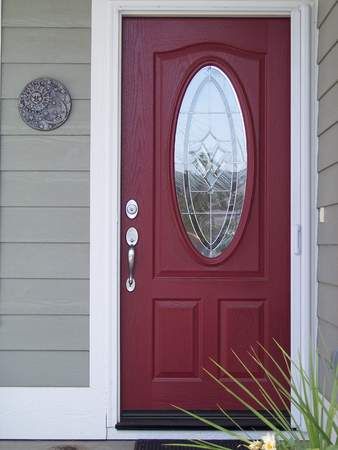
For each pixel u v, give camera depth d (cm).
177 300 387
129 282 385
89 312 375
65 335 376
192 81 388
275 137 387
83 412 374
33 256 377
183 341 386
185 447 359
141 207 387
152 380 385
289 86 387
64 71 378
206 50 388
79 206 377
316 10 377
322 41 364
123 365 385
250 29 386
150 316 386
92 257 376
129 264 385
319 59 371
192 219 387
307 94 377
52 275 376
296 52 380
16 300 376
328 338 349
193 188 387
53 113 375
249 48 388
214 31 386
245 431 368
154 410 385
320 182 367
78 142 377
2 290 376
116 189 378
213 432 372
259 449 240
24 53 377
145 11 382
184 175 387
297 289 378
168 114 387
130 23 388
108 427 374
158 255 387
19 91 377
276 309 386
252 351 385
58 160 377
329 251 347
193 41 387
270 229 386
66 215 377
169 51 388
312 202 377
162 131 388
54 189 377
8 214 377
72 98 377
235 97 387
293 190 379
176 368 386
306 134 376
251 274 387
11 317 376
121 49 384
